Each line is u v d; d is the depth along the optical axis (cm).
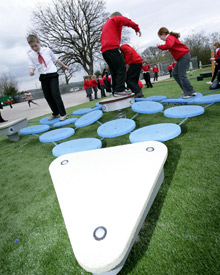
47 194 142
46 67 309
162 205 101
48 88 338
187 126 208
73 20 2202
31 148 268
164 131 156
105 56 287
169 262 73
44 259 88
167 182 119
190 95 315
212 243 76
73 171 100
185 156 145
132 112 336
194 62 2212
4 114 1084
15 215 125
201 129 191
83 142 180
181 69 304
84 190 80
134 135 160
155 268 72
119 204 66
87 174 93
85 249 53
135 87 394
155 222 92
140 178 79
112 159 103
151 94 533
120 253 49
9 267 88
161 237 84
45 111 780
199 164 130
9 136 327
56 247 93
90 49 2425
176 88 571
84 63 2506
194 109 199
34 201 136
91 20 2238
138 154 101
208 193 102
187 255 74
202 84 549
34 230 108
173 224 89
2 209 135
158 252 78
